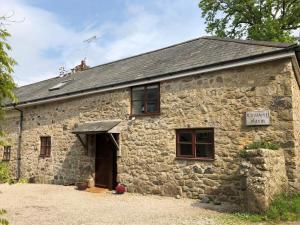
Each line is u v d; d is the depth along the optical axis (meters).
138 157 9.55
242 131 7.47
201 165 8.08
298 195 6.53
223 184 7.59
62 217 6.36
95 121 11.08
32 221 6.00
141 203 7.84
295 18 17.50
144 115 9.59
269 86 7.18
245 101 7.51
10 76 2.62
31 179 13.08
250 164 5.99
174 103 8.89
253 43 8.32
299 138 7.37
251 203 5.88
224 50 8.84
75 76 15.74
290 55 6.76
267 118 7.07
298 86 8.11
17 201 8.32
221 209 6.76
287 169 6.74
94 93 11.16
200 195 7.98
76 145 11.68
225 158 7.65
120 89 10.40
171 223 5.63
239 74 7.69
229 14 19.30
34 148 13.52
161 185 8.86
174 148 8.72
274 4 17.89
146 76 9.52
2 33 2.57
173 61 10.06
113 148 10.57
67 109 12.28
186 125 8.53
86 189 10.45
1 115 2.74
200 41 11.26
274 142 6.95
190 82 8.62
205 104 8.23
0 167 2.85
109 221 5.97
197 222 5.61
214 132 7.94
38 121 13.57
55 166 12.41
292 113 6.79
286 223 5.25
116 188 9.55
